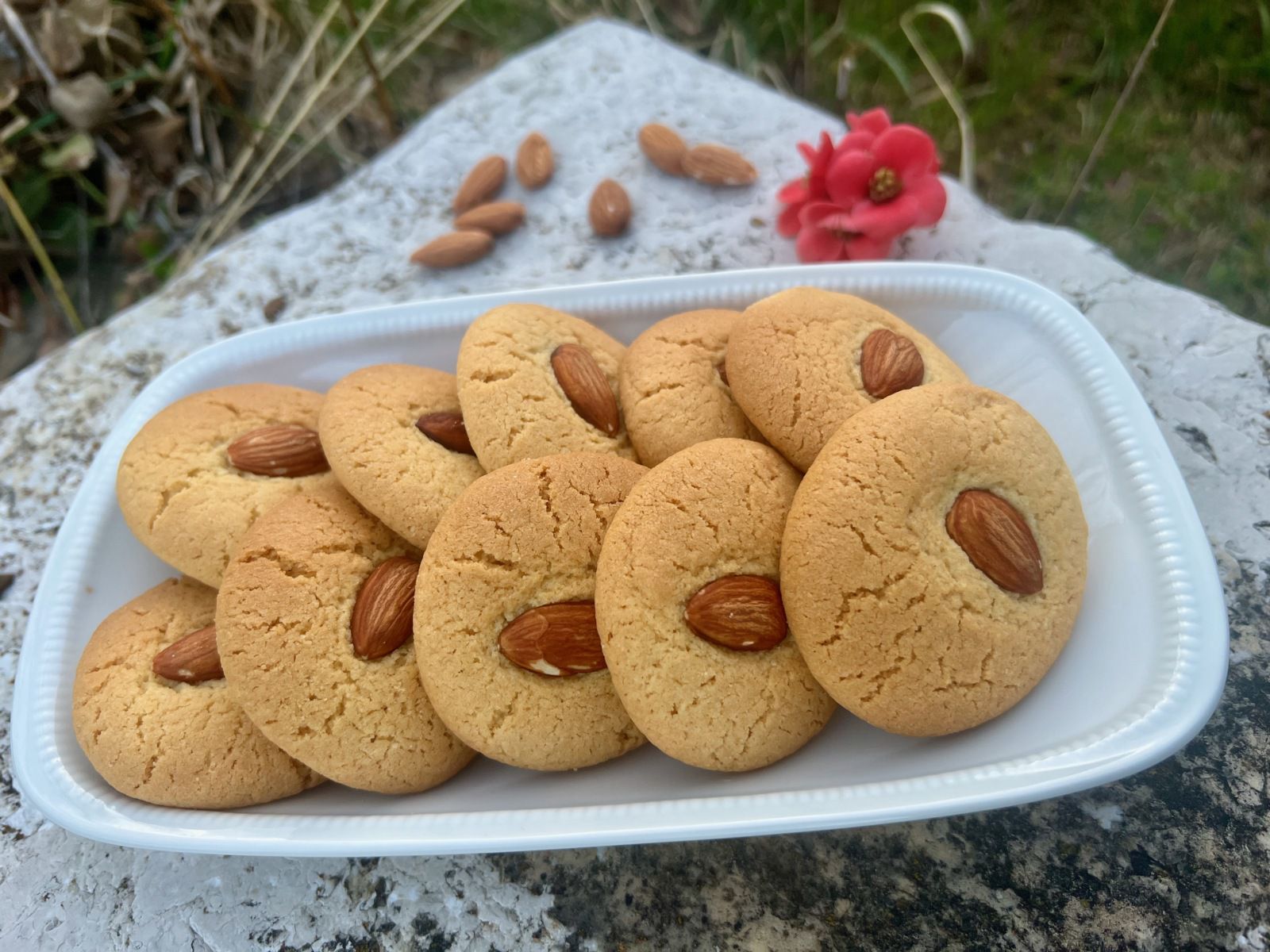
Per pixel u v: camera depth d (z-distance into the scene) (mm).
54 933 220
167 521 223
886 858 216
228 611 202
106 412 302
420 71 421
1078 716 189
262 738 204
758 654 194
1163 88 384
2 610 267
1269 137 372
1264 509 244
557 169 342
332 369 264
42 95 365
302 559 208
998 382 237
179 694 211
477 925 216
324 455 234
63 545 237
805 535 189
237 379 262
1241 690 224
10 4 352
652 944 212
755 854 218
